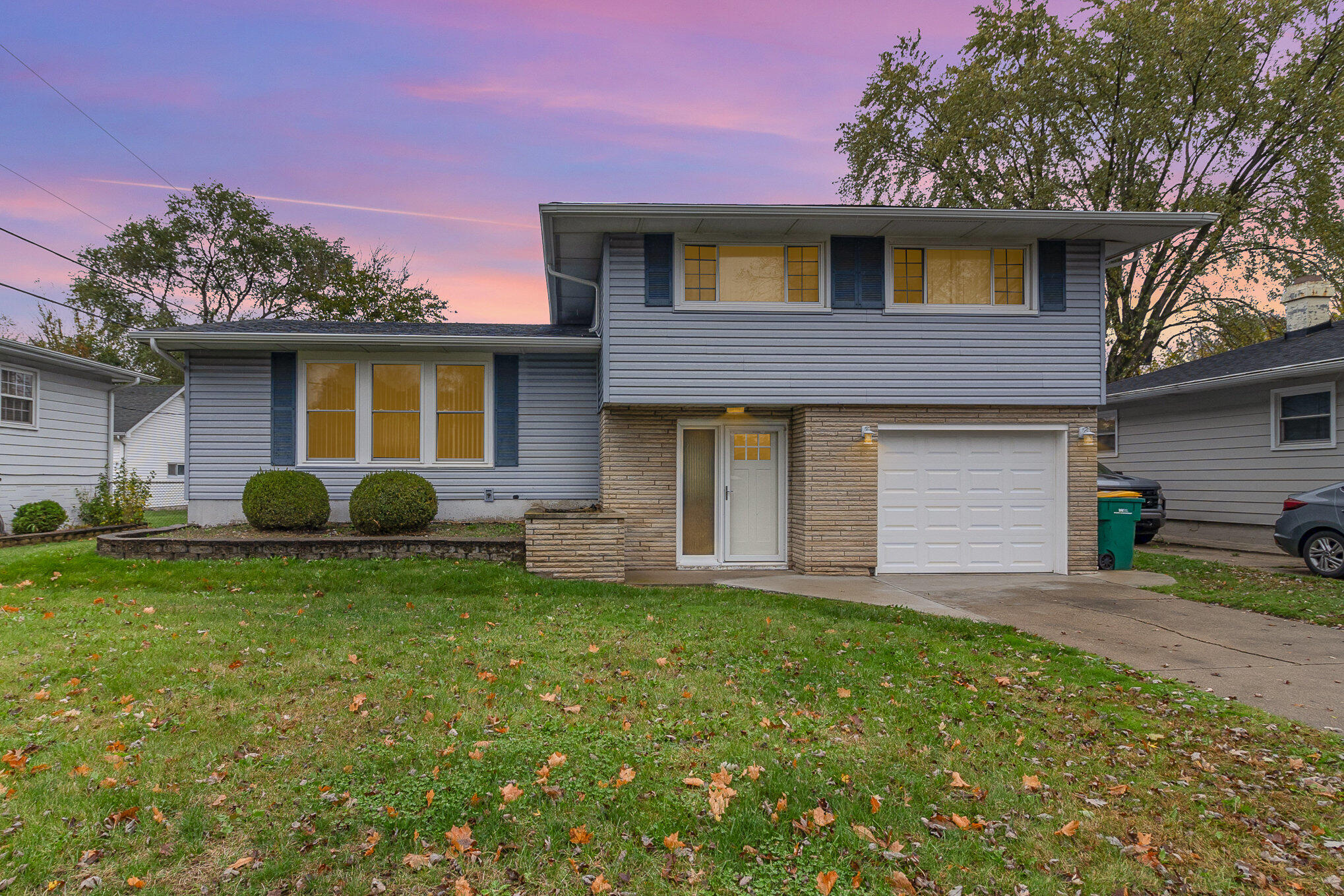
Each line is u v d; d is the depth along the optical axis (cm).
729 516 1153
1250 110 2019
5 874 278
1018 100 2145
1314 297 1617
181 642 608
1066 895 283
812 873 294
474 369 1243
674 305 1059
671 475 1130
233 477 1184
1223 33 1966
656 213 992
